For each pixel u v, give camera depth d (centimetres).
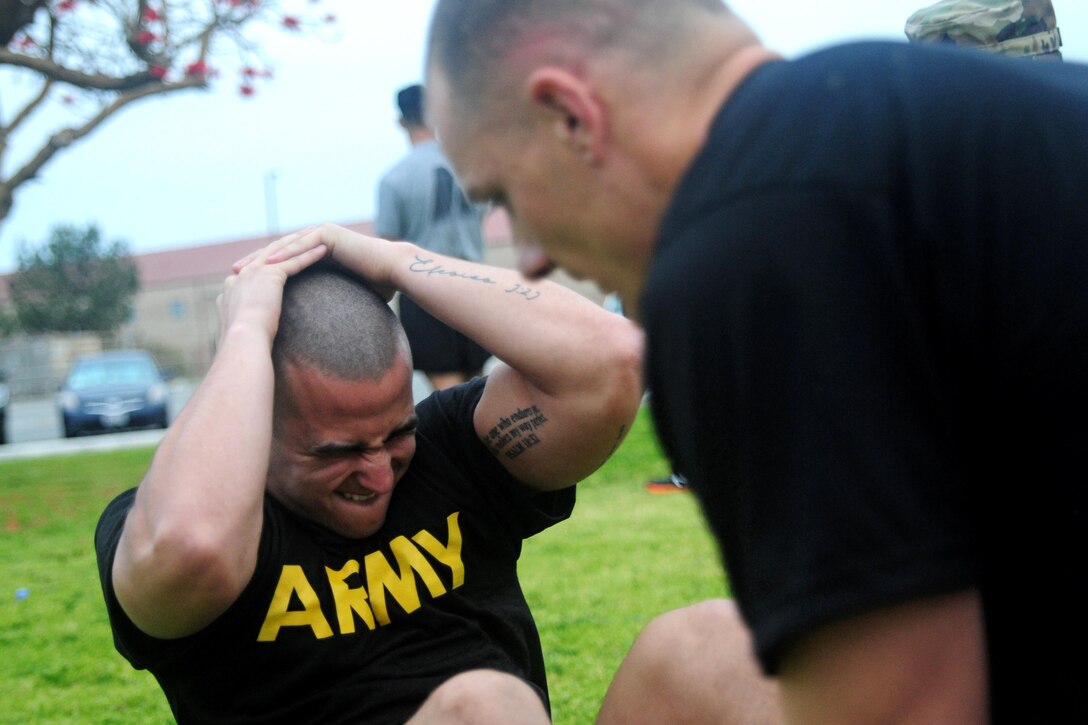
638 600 412
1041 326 101
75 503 807
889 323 101
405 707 186
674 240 108
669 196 114
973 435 105
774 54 119
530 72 113
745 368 103
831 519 99
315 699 186
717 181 107
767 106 108
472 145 121
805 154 104
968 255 102
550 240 123
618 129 113
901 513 98
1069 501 103
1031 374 102
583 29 112
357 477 188
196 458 173
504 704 159
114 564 175
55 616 452
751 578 106
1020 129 105
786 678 106
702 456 108
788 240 101
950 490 101
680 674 180
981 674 102
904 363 101
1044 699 108
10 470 1029
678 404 109
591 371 195
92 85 939
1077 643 106
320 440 184
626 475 707
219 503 171
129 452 1140
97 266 4981
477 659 193
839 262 101
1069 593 105
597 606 406
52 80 930
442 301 203
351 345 184
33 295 4941
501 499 205
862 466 99
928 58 111
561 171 117
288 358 186
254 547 177
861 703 101
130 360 1909
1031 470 104
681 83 113
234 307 192
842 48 114
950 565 98
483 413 203
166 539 167
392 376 186
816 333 100
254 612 186
